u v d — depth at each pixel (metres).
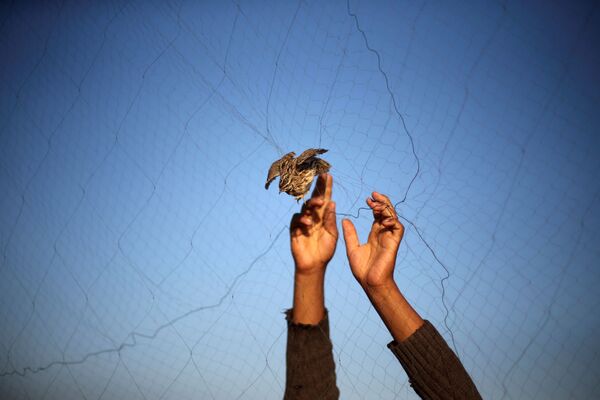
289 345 1.17
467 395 1.04
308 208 1.22
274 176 1.26
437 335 1.07
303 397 1.14
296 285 1.20
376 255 1.15
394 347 1.08
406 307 1.11
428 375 1.05
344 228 1.19
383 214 1.17
